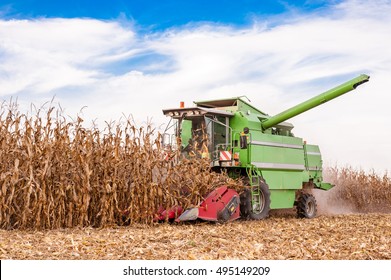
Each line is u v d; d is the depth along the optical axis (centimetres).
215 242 838
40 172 975
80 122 1045
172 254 720
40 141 1005
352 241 873
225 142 1342
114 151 1068
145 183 1082
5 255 694
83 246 771
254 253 737
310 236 940
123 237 873
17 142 1000
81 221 1011
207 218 1127
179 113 1292
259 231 1008
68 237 860
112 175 1054
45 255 701
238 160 1307
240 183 1238
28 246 759
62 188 994
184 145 1316
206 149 1206
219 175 1216
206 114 1285
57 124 1021
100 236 892
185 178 1139
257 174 1312
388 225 1223
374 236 948
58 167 1011
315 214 1565
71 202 1009
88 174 1016
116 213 1081
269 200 1331
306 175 1559
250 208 1257
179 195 1123
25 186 963
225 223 1160
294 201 1541
